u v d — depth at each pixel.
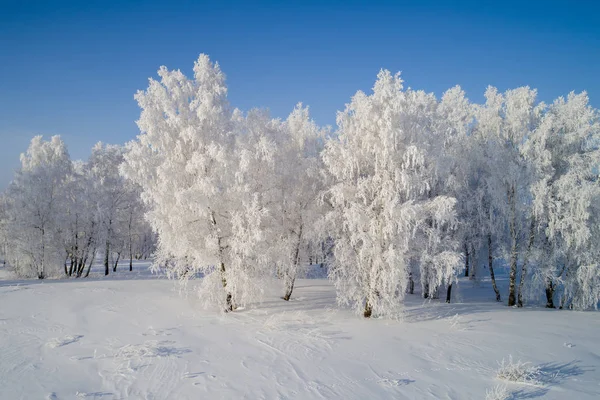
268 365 9.38
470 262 25.59
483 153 19.91
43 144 32.75
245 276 14.94
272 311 15.90
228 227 16.05
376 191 14.81
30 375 8.59
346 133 15.34
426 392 7.90
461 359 9.98
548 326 13.85
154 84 15.33
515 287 20.50
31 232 29.02
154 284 22.03
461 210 20.22
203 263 15.06
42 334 11.88
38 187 29.03
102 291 19.19
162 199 14.64
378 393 7.83
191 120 15.40
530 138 17.67
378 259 14.19
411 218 13.62
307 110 20.30
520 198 18.17
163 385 8.09
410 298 21.08
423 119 15.72
